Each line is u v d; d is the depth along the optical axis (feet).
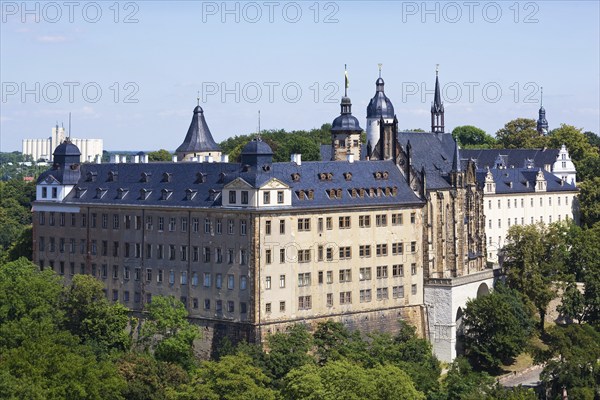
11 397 607.78
